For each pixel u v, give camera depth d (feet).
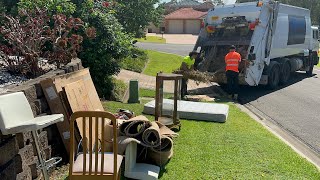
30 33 23.13
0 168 11.61
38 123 11.39
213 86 46.68
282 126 28.14
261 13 40.63
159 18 83.41
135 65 56.65
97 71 33.68
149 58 72.02
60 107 17.31
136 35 81.30
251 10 41.29
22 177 13.17
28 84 16.12
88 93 21.06
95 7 37.27
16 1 39.73
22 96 12.55
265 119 30.35
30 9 29.55
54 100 17.19
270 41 42.14
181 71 37.11
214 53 43.32
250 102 37.45
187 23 210.18
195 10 232.53
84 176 11.92
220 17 43.78
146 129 16.49
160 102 24.63
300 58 56.90
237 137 22.77
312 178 16.83
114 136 11.78
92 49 33.45
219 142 21.57
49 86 17.08
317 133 26.27
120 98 35.70
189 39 157.28
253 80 40.68
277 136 24.12
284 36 47.60
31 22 24.35
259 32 40.63
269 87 45.42
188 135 22.79
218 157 18.94
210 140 21.90
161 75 23.27
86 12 34.12
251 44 39.88
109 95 34.76
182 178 16.03
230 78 38.93
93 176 11.88
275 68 45.52
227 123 26.48
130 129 17.19
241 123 26.78
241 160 18.66
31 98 15.65
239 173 16.92
